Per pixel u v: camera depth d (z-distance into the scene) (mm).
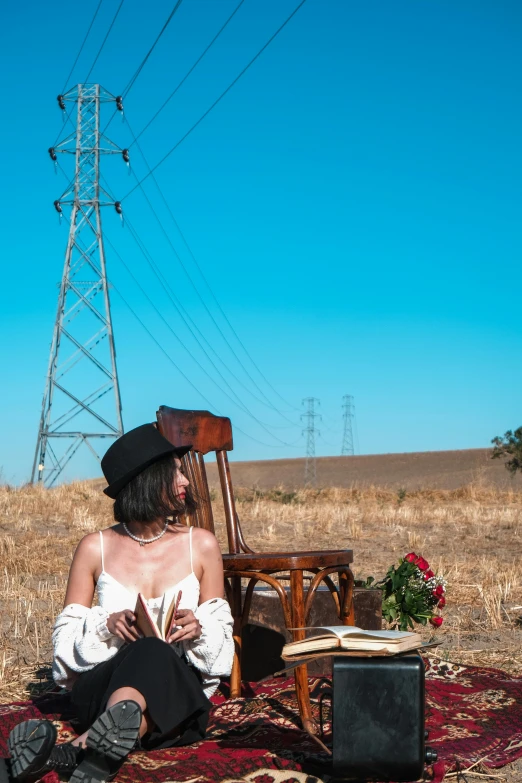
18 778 3252
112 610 4070
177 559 4168
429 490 25781
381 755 3424
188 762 3652
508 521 16734
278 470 85125
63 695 4875
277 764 3676
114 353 39500
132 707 3221
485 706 4688
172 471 4141
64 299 39188
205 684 4070
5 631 6832
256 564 4508
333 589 5023
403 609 5992
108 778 3346
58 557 10984
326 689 4824
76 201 39031
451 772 3740
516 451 30109
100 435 38938
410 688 3443
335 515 17250
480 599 8336
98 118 39625
